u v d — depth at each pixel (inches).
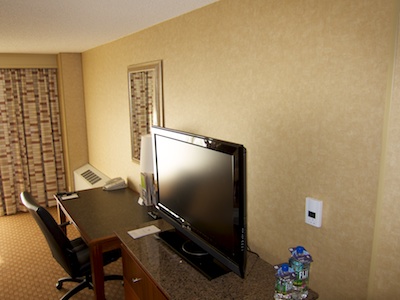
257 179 71.6
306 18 57.0
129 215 108.9
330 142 55.9
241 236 56.4
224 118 78.6
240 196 55.0
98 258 93.1
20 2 72.1
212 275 63.0
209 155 62.2
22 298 113.9
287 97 62.3
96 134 170.6
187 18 86.9
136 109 122.0
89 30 108.3
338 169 55.3
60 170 196.5
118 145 144.5
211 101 82.3
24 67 175.5
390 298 50.3
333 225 57.4
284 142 64.2
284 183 65.6
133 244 76.5
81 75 180.1
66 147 185.9
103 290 96.0
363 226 52.9
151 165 112.7
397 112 46.1
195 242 70.7
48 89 185.9
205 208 65.7
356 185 53.0
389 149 47.5
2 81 174.9
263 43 65.8
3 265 134.7
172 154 75.8
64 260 96.6
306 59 57.9
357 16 49.7
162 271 65.6
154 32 103.3
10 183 185.9
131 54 120.6
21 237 160.4
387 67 46.9
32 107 183.5
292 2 59.1
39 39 124.7
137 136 125.0
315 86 57.0
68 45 144.6
